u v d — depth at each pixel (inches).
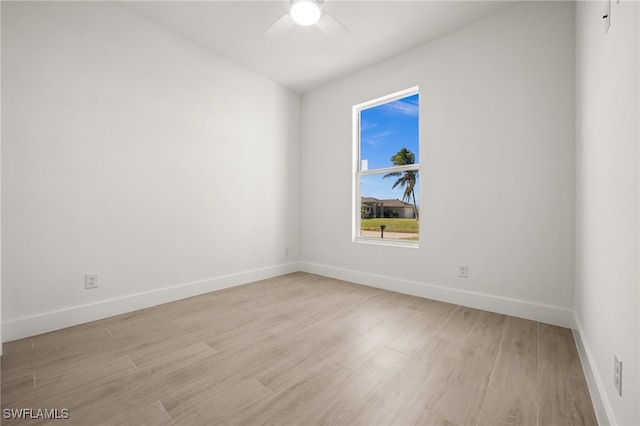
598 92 54.2
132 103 95.6
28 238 76.0
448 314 92.9
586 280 65.4
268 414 47.0
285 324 84.7
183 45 109.1
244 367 61.2
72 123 83.3
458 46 103.0
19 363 62.1
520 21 90.3
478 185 98.4
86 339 74.0
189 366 61.5
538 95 87.2
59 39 80.9
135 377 57.3
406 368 60.9
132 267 95.8
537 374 58.5
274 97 144.9
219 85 121.2
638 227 34.5
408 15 96.0
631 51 37.0
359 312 94.7
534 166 87.9
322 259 149.6
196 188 113.5
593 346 57.7
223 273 123.3
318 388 54.0
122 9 93.3
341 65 129.3
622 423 38.5
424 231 111.6
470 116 100.1
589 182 62.3
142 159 98.1
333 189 144.9
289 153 153.3
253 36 108.8
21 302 74.9
